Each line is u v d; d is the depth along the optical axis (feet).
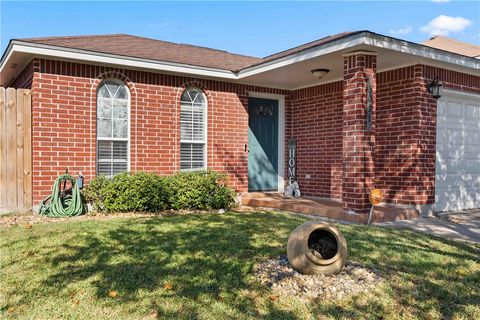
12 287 12.55
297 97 37.45
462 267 14.94
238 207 31.55
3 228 20.16
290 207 29.35
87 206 25.88
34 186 25.30
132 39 37.45
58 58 25.61
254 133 37.01
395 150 28.09
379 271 14.12
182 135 31.60
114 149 28.58
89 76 27.07
